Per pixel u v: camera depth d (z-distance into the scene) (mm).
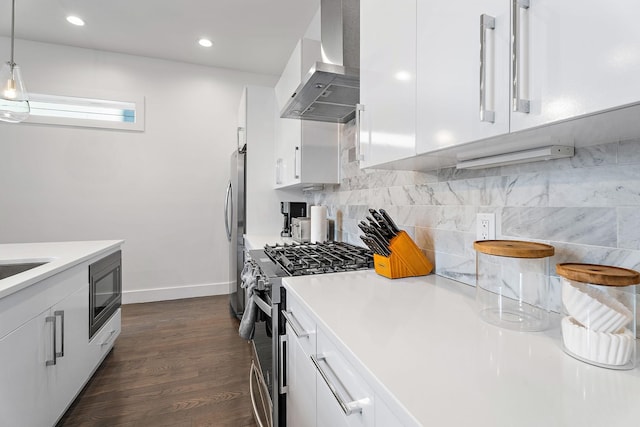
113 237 3539
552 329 803
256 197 3162
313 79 1585
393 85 1091
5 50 3150
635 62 448
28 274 1358
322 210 2412
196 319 3084
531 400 509
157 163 3678
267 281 1354
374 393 604
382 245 1353
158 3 2627
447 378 575
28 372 1312
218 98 3885
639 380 570
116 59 3492
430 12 888
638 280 615
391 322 849
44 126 3291
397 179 1713
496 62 670
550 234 915
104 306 2162
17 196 3229
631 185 730
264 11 2736
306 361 1025
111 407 1759
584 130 638
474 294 1109
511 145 802
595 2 496
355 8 1854
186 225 3803
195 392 1907
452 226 1312
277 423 1310
